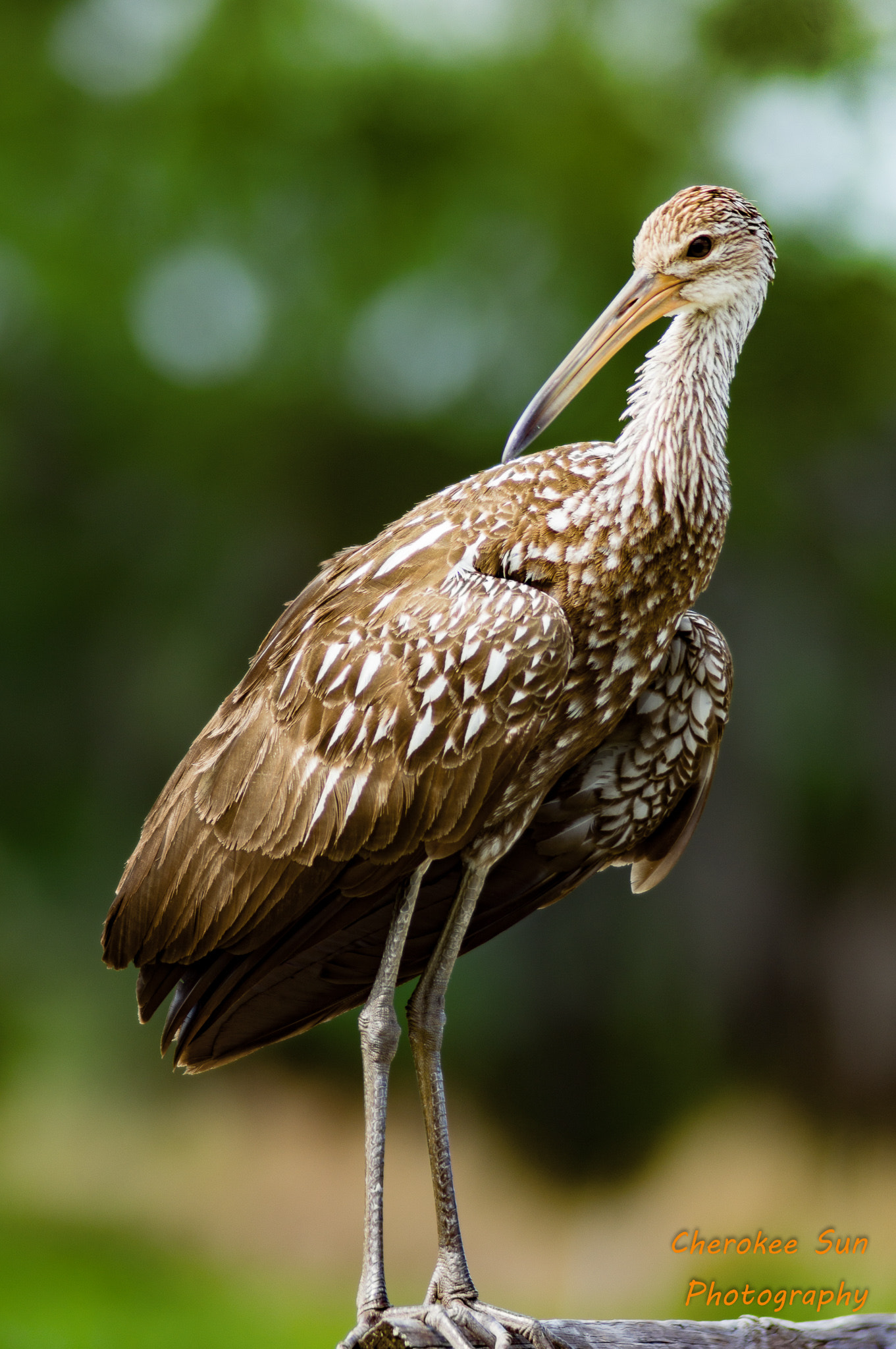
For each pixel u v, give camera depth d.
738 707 18.92
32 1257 14.38
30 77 19.48
